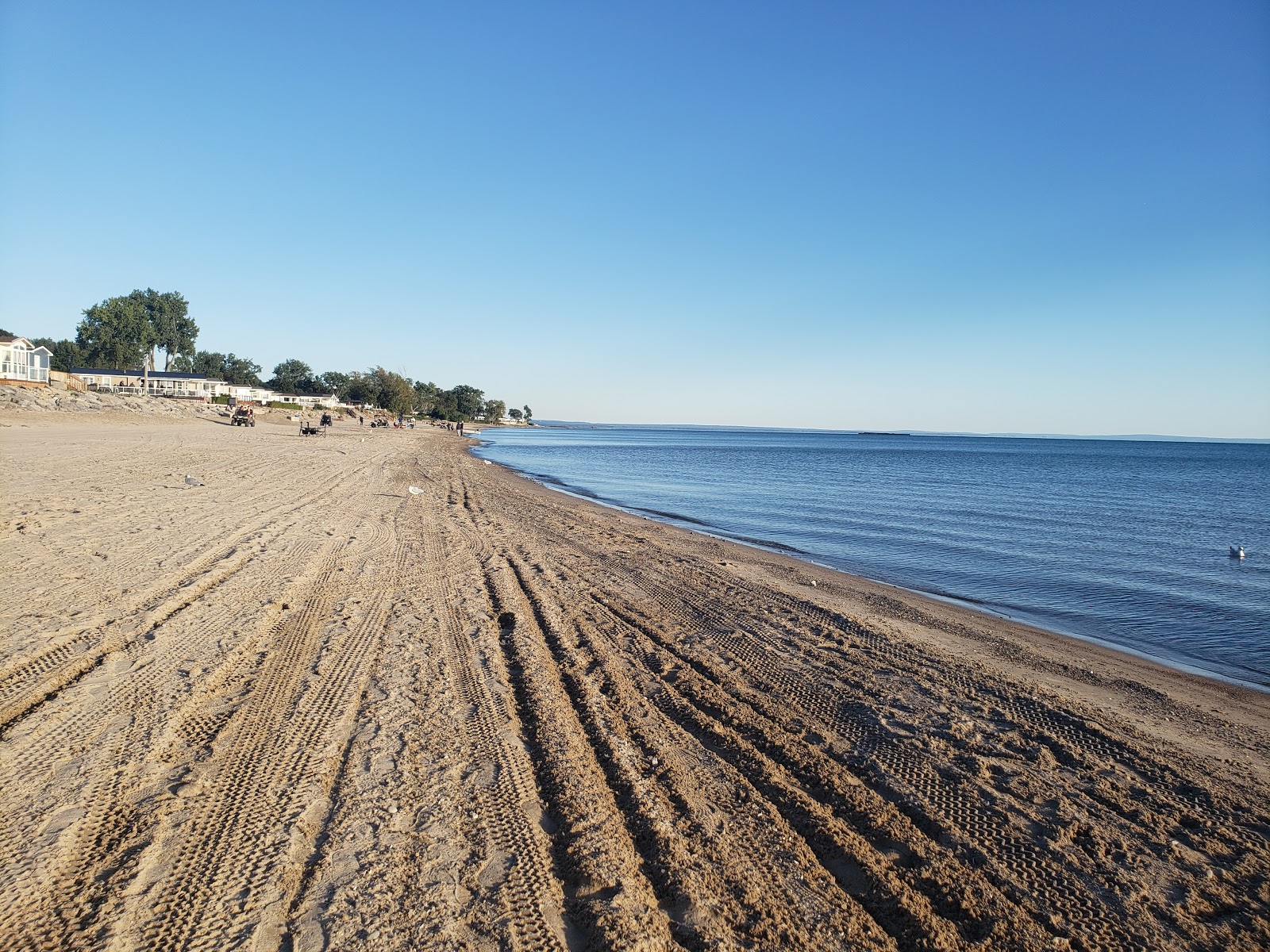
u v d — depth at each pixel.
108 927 3.31
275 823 4.20
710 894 3.88
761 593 11.46
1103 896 4.13
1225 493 38.75
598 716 6.13
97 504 13.54
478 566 11.85
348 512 16.34
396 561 11.66
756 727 6.19
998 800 5.16
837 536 20.39
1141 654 9.88
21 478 15.91
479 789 4.77
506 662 7.29
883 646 8.84
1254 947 3.77
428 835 4.21
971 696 7.28
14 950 3.13
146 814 4.20
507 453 65.44
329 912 3.51
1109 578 15.05
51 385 50.56
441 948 3.32
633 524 20.05
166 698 5.70
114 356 90.69
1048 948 3.69
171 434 34.41
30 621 7.02
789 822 4.71
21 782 4.41
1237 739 6.74
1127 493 38.19
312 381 132.62
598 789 4.87
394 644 7.49
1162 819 5.04
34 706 5.46
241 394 86.56
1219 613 12.25
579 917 3.62
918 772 5.54
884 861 4.36
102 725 5.20
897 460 76.94
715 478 44.72
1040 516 26.23
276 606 8.38
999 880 4.23
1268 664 9.69
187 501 15.00
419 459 38.50
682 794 4.92
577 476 42.88
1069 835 4.77
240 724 5.45
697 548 16.31
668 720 6.22
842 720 6.52
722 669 7.68
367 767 4.94
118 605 7.78
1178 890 4.23
